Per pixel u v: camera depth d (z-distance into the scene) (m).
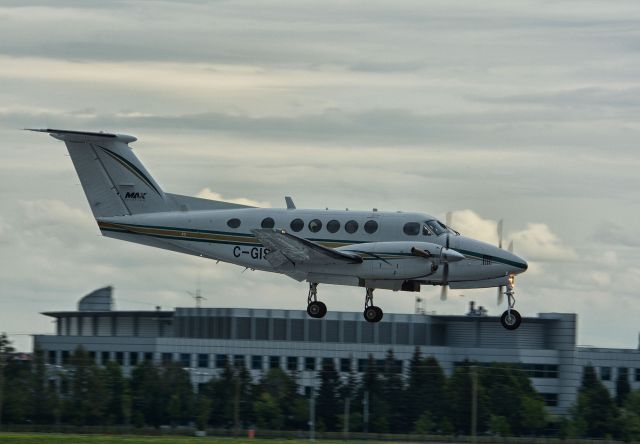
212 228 129.62
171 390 167.88
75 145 133.38
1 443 124.25
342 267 123.19
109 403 164.62
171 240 131.12
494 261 123.19
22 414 158.75
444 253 121.25
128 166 133.12
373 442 154.00
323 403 171.25
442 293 126.94
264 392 171.25
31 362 166.38
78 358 173.00
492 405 172.88
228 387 170.75
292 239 118.56
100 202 133.50
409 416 172.12
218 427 167.75
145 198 133.00
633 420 174.50
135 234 132.38
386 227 124.62
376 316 126.94
